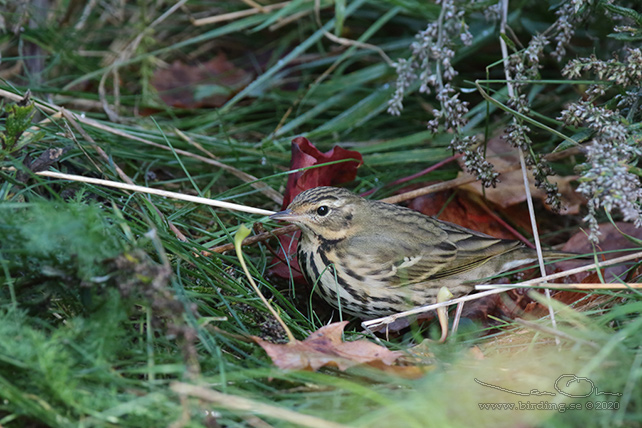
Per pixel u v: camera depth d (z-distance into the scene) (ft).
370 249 33.86
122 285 22.94
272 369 24.29
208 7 55.88
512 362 26.17
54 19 50.98
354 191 41.60
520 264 36.35
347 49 52.85
